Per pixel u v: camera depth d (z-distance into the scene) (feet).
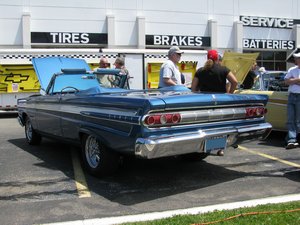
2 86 50.70
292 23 88.12
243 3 83.15
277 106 29.81
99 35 72.23
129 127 17.20
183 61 55.98
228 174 21.03
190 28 78.59
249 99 19.44
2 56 50.39
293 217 14.47
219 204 16.43
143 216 15.10
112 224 14.30
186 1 77.97
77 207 16.40
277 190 18.28
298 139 28.89
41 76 30.55
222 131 18.33
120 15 73.46
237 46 82.02
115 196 17.70
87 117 20.13
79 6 70.95
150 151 16.57
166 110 16.88
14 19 67.67
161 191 18.34
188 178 20.33
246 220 14.24
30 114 27.48
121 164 21.81
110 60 53.62
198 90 22.99
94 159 20.63
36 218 15.25
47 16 69.46
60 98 22.90
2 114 55.31
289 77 25.76
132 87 54.70
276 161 23.79
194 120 17.67
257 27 85.05
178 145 17.08
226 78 22.49
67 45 70.95
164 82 25.12
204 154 22.79
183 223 14.02
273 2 86.17
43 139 31.45
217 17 80.89
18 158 24.94
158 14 76.07
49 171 21.85
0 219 15.17
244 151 26.66
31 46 69.00
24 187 19.07
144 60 55.21
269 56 89.30
